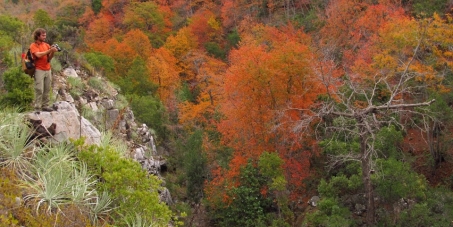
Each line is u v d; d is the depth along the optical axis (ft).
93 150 27.78
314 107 62.28
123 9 209.46
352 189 52.65
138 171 27.58
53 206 22.89
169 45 163.32
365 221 49.24
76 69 66.69
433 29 65.21
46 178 24.39
